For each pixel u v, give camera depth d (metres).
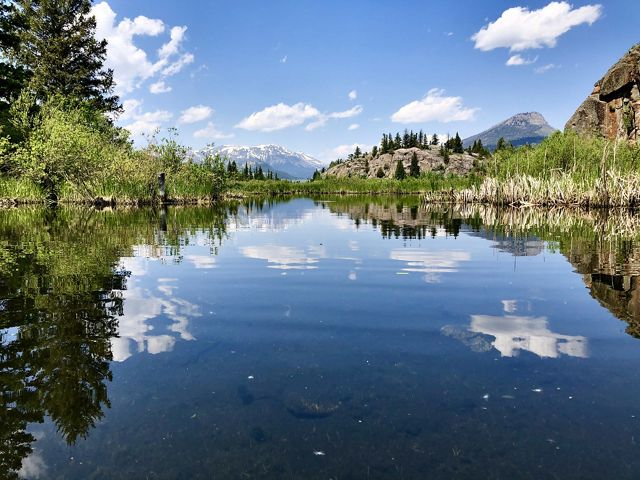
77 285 5.61
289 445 2.36
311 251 8.75
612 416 2.59
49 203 24.00
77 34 36.22
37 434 2.43
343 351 3.55
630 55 35.78
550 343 3.68
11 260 7.29
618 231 12.02
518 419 2.58
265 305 4.79
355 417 2.62
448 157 118.00
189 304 4.83
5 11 27.92
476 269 6.82
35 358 3.35
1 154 21.64
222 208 25.34
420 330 4.01
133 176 26.92
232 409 2.70
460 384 2.98
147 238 10.55
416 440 2.40
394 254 8.35
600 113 39.31
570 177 22.31
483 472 2.13
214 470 2.16
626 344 3.64
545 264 7.21
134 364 3.28
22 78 28.64
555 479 2.08
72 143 22.69
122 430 2.48
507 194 24.62
